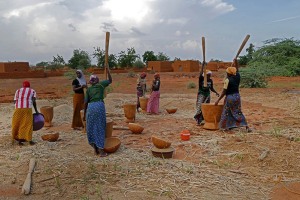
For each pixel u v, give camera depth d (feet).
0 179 18.93
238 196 16.12
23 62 131.95
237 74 27.96
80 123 31.53
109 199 15.99
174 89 77.20
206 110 29.48
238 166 20.11
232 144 24.02
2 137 28.89
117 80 107.76
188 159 21.59
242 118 27.94
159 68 168.55
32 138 28.25
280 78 107.76
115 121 35.86
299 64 115.14
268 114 38.34
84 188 17.42
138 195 16.37
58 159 21.72
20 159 22.08
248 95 59.93
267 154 21.49
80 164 20.67
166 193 16.42
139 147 24.54
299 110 40.14
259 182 17.78
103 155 22.21
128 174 18.89
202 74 31.68
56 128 32.76
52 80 110.73
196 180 17.89
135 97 58.13
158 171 19.20
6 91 73.61
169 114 40.37
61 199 16.40
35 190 17.48
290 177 18.39
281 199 15.92
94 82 22.88
